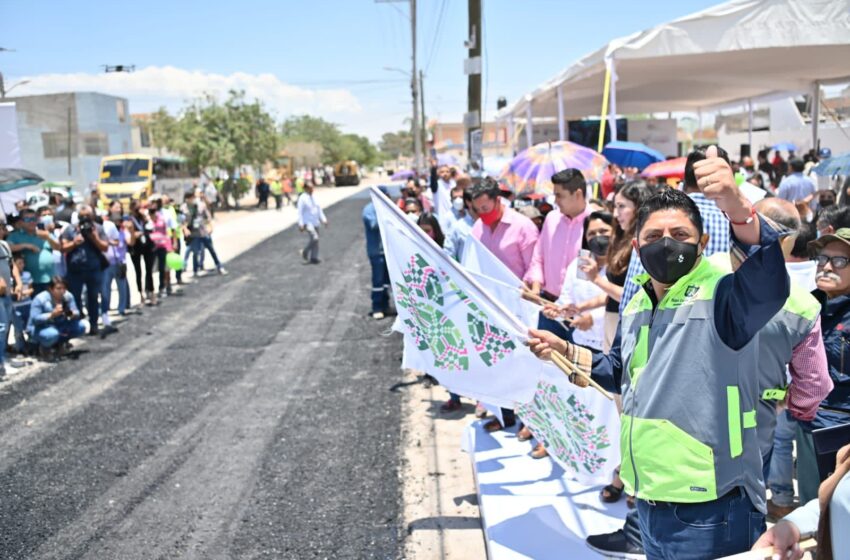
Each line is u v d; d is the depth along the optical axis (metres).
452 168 12.86
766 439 2.30
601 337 4.35
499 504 4.14
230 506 4.73
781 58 10.64
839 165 7.74
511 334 3.63
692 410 2.11
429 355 3.99
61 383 7.74
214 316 11.10
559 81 11.34
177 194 36.84
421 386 7.23
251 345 9.20
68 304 8.98
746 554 1.98
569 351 2.80
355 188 65.31
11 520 4.61
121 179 30.66
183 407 6.82
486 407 5.01
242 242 22.12
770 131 24.91
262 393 7.19
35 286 9.05
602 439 3.66
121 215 11.34
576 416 3.64
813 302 2.31
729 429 2.10
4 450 5.85
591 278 3.83
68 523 4.55
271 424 6.27
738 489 2.13
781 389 2.29
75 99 37.44
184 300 12.59
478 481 4.54
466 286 3.72
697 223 2.14
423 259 3.84
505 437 5.23
